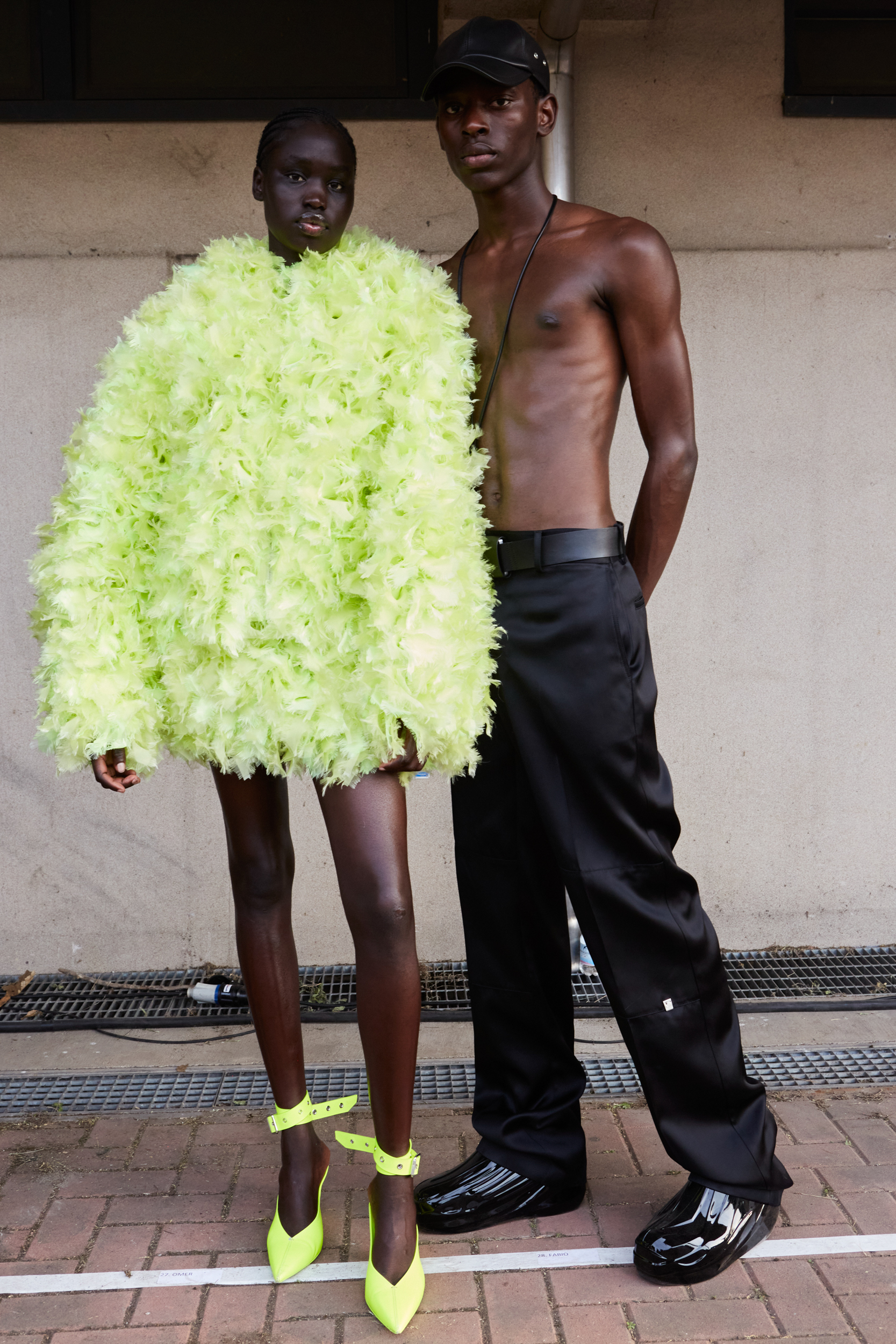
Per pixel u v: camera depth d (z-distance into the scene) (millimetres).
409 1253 1942
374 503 1781
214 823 3451
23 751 3406
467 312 1984
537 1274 2078
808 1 3303
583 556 1979
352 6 3246
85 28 3229
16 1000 3330
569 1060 2297
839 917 3578
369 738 1805
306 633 1777
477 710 1901
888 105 3312
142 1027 3164
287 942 2104
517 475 2006
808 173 3336
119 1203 2318
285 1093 2105
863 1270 2064
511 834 2182
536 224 2029
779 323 3379
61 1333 1942
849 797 3541
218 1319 1973
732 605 3465
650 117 3301
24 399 3320
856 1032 3064
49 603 1928
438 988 3352
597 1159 2461
